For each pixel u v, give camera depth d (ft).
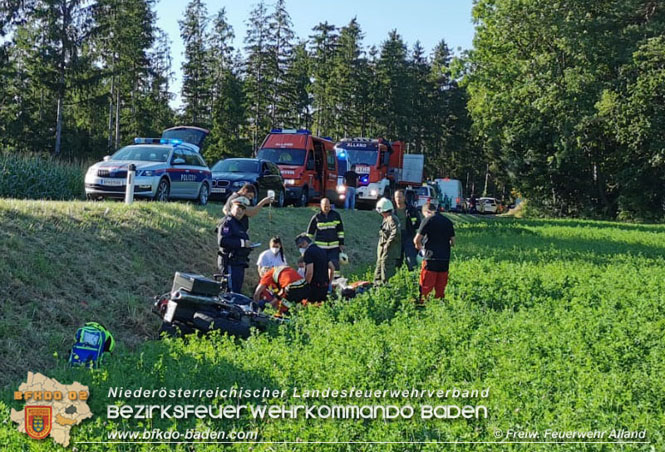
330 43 299.58
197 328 30.50
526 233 105.60
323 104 293.23
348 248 71.15
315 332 29.66
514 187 205.26
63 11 157.28
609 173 187.42
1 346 26.11
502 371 24.02
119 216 45.01
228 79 248.73
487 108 188.14
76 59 159.63
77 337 26.17
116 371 23.94
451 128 337.11
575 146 171.12
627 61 165.48
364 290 43.06
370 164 127.24
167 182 62.18
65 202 46.01
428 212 41.86
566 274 51.70
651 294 43.37
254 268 50.65
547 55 176.45
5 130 159.33
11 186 66.54
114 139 212.64
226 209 39.14
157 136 232.32
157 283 39.91
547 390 22.40
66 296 32.68
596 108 164.14
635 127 160.56
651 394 22.91
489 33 182.50
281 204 84.07
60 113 159.94
